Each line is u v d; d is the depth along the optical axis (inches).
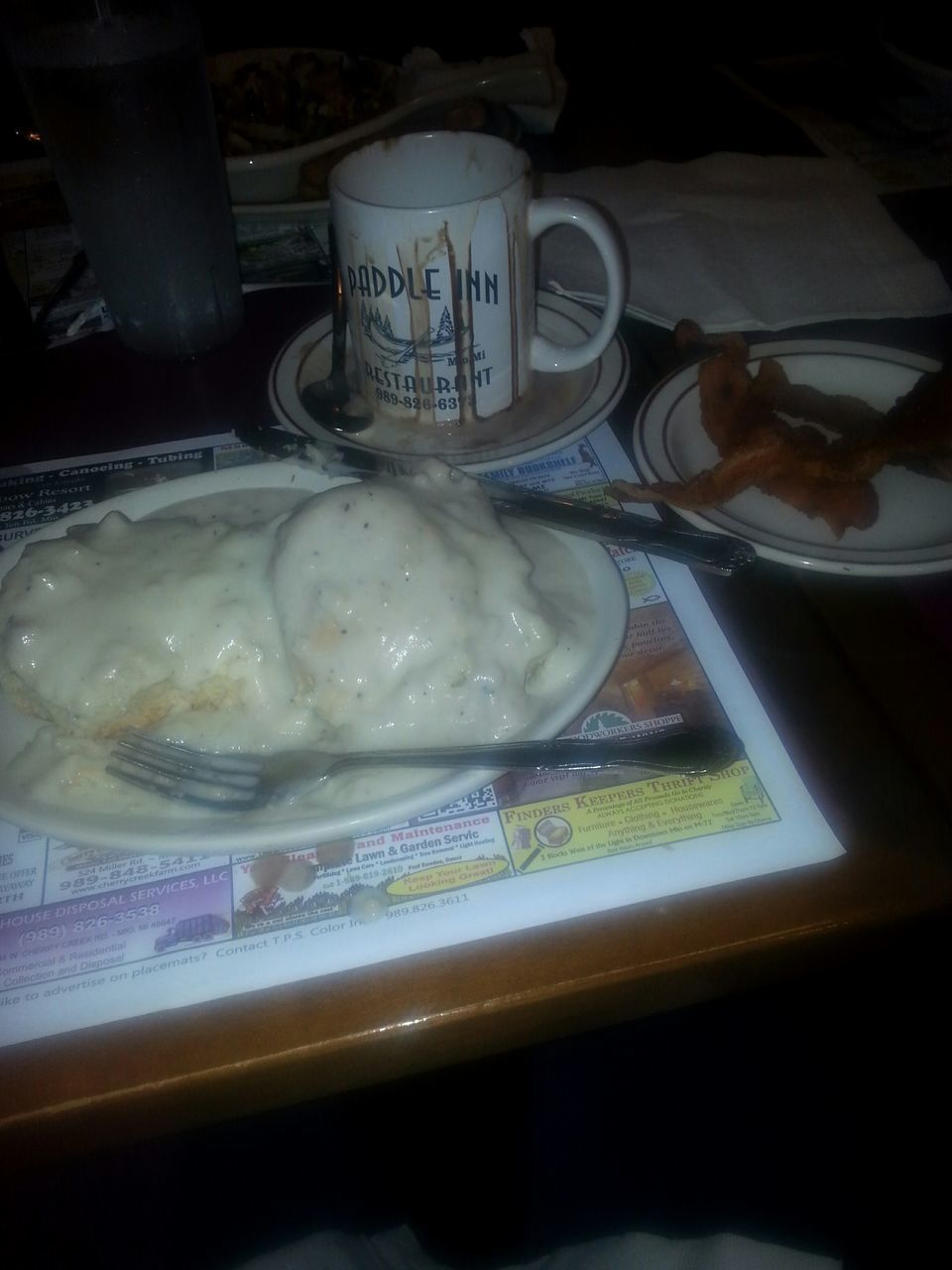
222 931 16.7
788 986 31.6
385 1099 31.7
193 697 19.8
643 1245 26.4
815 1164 28.8
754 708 20.1
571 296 34.3
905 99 45.9
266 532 21.5
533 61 45.9
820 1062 30.4
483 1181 29.5
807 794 18.3
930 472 26.3
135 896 17.4
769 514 26.0
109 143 28.1
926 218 37.4
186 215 30.3
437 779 18.1
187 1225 31.1
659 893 16.9
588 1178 29.1
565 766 18.2
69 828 17.1
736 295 33.7
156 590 20.2
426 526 20.1
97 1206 32.1
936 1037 29.0
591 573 22.0
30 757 19.5
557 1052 31.7
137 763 18.9
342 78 48.4
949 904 16.5
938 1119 28.3
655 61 55.4
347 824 16.8
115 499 23.8
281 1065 15.0
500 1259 27.9
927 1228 27.1
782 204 37.6
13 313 34.2
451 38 74.4
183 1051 15.1
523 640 19.9
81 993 15.9
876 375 29.9
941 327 32.5
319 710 19.4
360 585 19.4
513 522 23.6
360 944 16.4
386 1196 29.7
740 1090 30.4
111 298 31.8
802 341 30.9
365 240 25.9
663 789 18.6
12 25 28.2
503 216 25.9
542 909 16.7
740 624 22.2
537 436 27.8
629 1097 30.7
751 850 17.4
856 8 61.8
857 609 22.5
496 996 15.5
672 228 36.9
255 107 47.3
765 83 49.0
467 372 27.7
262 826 17.0
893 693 20.4
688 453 28.1
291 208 39.8
